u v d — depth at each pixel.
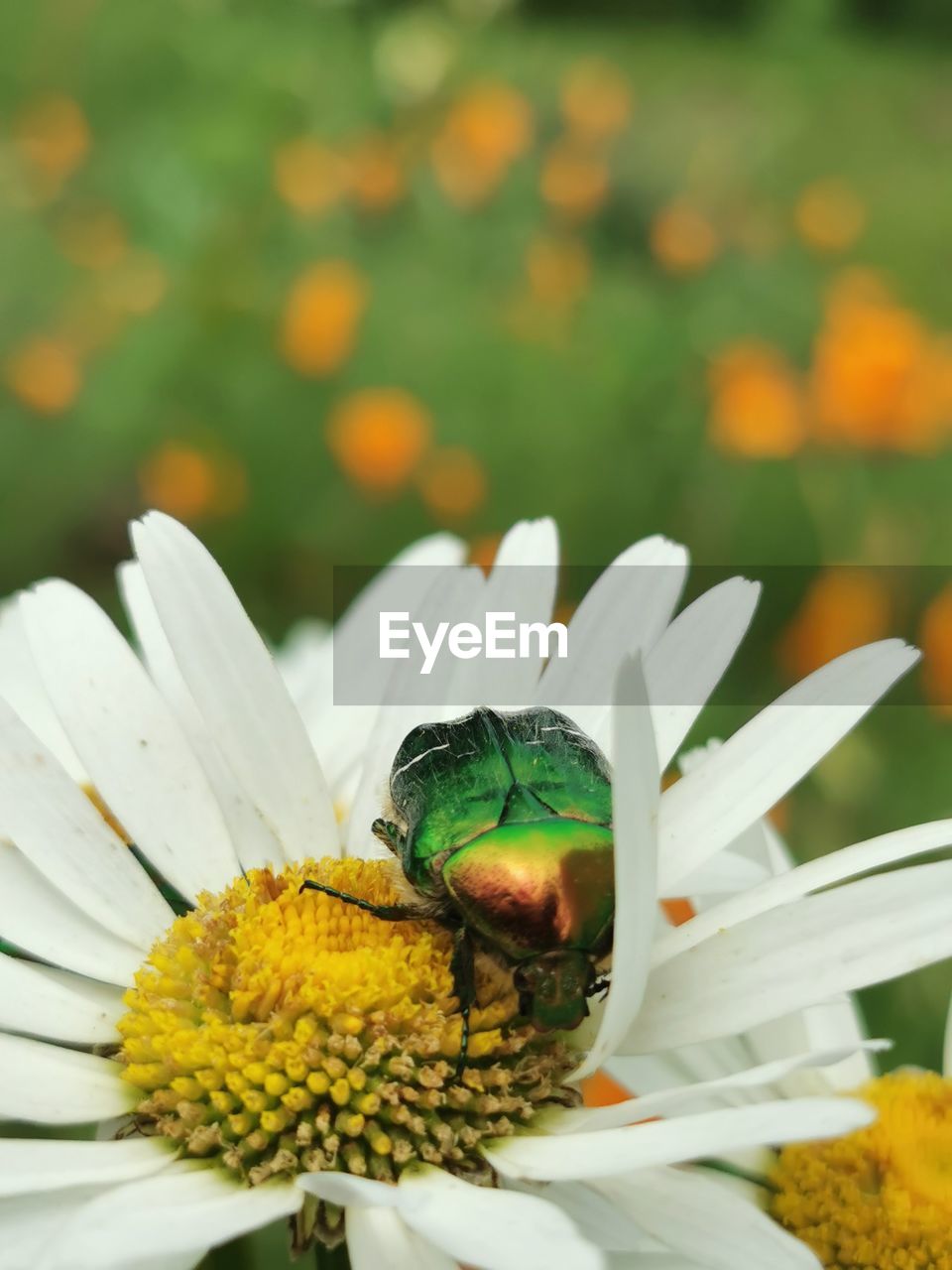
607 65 0.62
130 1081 0.10
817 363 0.29
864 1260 0.11
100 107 0.39
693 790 0.11
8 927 0.11
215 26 0.39
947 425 0.27
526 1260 0.08
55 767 0.12
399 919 0.11
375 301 0.32
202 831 0.12
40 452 0.29
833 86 0.61
